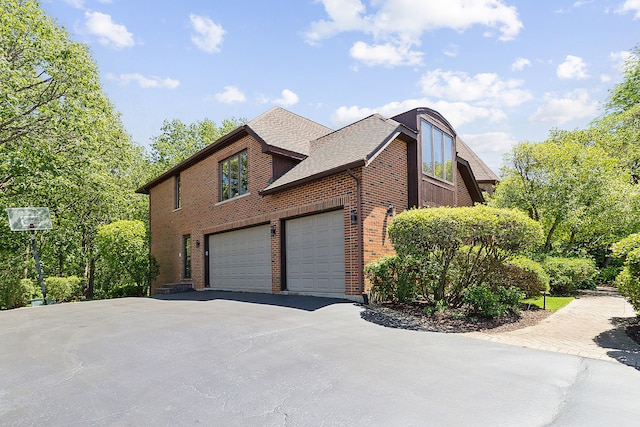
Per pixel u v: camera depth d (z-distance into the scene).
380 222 10.65
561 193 13.28
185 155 33.53
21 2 15.70
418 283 8.92
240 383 4.44
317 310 8.78
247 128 13.58
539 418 3.43
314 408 3.71
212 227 16.06
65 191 19.27
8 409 3.96
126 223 18.75
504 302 8.32
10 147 16.16
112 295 18.27
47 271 26.62
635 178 17.91
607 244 15.90
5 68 13.52
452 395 3.94
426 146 12.84
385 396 3.94
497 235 7.86
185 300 12.35
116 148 21.73
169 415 3.68
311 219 11.71
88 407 3.94
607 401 3.77
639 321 7.74
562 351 5.61
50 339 7.00
